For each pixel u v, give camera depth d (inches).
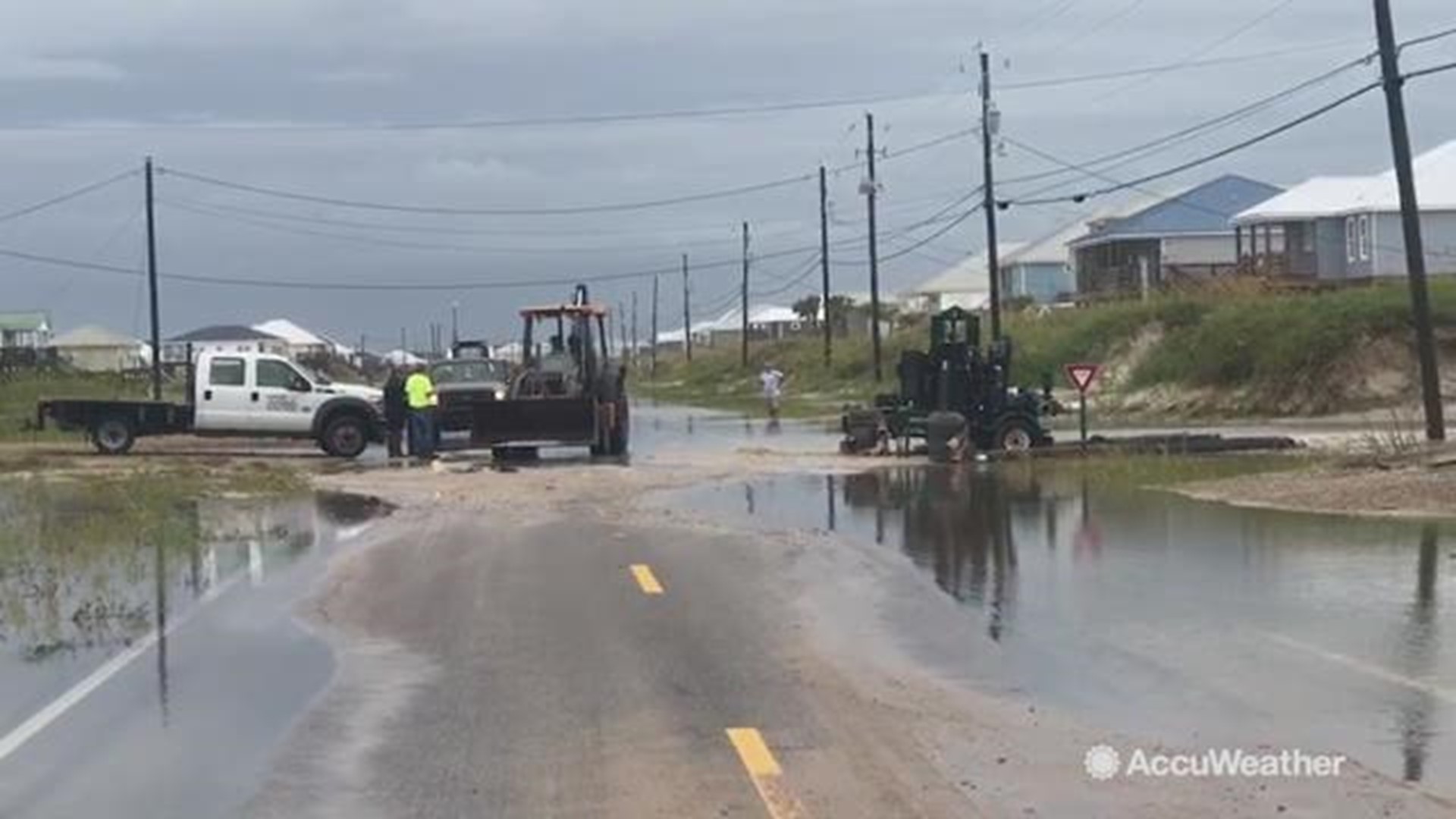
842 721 379.6
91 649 490.0
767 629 515.2
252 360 1508.4
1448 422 1585.9
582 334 1478.8
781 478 1186.6
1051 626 514.9
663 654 471.2
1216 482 1035.3
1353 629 492.1
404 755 350.6
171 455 1526.8
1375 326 1982.0
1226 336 2119.8
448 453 1555.1
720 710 393.4
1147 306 2427.4
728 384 4020.7
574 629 519.2
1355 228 2642.7
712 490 1087.0
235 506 993.5
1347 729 365.4
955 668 446.0
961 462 1305.4
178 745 364.2
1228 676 426.9
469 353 2085.4
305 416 1503.4
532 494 1067.9
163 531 815.7
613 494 1058.7
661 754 347.9
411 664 460.8
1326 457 1171.9
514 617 545.3
